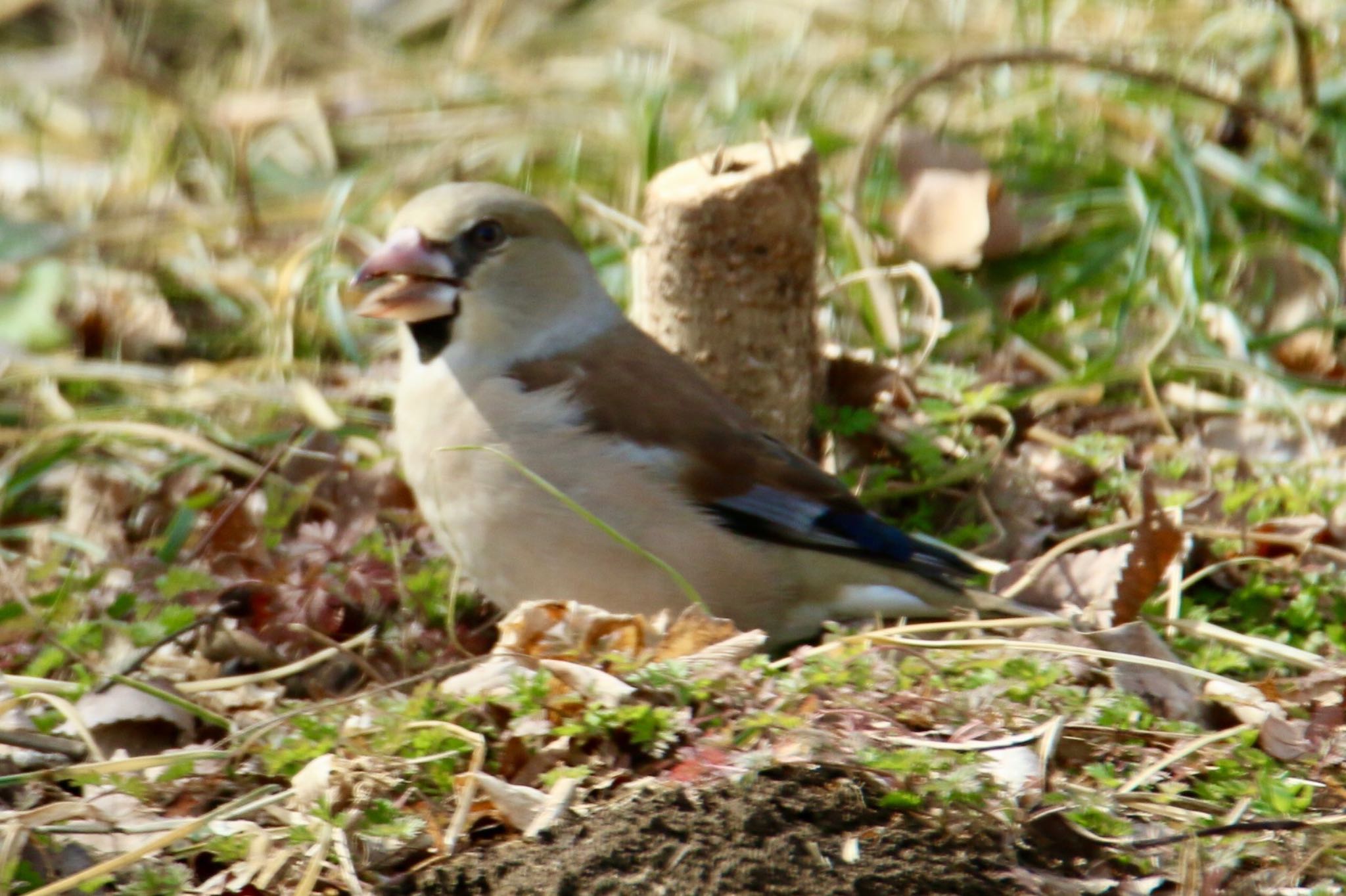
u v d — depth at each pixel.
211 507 10.12
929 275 11.45
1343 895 6.23
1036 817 6.47
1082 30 15.27
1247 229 13.36
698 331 9.91
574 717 6.94
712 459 8.61
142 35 17.38
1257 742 7.31
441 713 7.10
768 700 6.91
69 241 13.97
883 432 10.58
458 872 6.31
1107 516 10.01
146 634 8.31
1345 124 13.41
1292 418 11.15
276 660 8.73
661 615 7.68
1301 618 8.81
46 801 7.22
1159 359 11.66
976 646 7.64
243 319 13.20
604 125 14.87
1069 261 12.90
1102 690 7.45
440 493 8.70
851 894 6.08
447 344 8.77
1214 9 15.14
